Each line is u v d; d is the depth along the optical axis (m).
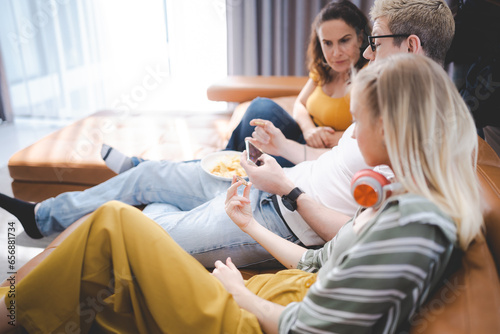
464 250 0.80
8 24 3.71
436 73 0.76
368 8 3.23
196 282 0.90
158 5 3.77
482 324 0.71
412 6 1.20
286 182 1.28
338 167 1.30
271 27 3.47
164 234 0.95
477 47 1.88
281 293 1.00
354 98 0.80
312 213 1.23
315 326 0.79
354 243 0.80
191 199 1.53
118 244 0.92
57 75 3.90
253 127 1.89
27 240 2.03
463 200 0.75
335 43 1.78
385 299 0.74
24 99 3.97
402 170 0.76
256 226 1.17
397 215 0.73
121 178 1.58
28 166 2.03
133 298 0.93
